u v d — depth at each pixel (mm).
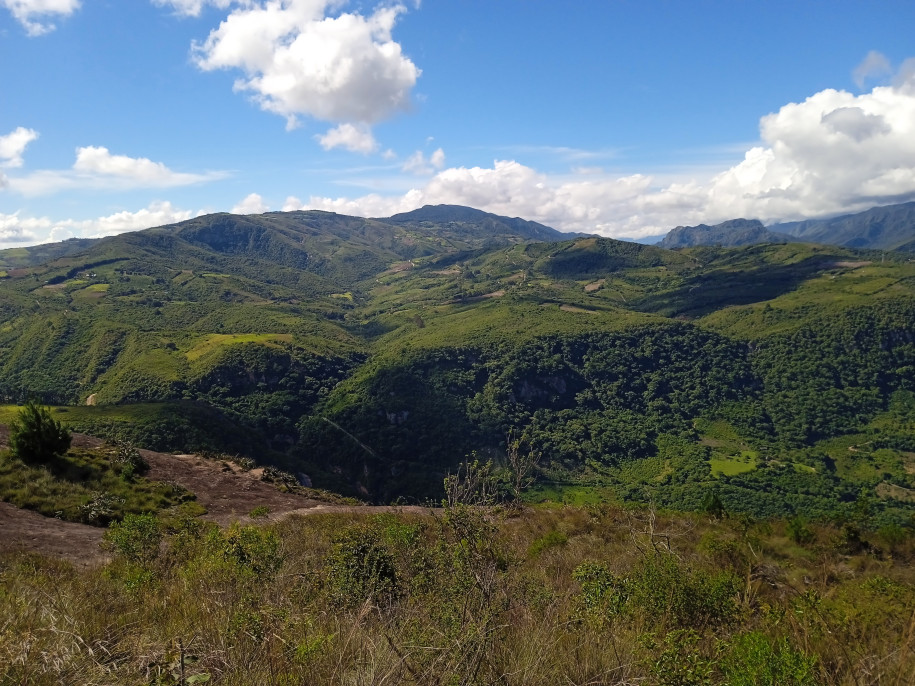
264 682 2834
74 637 3258
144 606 4805
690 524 13383
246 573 5727
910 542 11578
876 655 3521
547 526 13008
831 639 4062
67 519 13789
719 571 6215
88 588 5512
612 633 3771
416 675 2920
